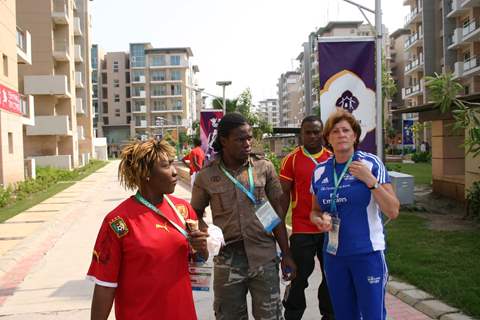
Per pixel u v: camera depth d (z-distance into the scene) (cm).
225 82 2350
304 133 454
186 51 8788
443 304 495
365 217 339
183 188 2120
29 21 3569
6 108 2019
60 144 3938
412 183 1128
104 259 251
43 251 919
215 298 357
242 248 347
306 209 444
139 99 8756
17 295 630
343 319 356
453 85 629
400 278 596
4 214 1422
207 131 1605
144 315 250
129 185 267
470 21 4025
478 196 979
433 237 806
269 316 345
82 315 542
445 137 1295
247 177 351
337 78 725
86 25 5000
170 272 255
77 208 1567
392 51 7306
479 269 598
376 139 732
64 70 3875
